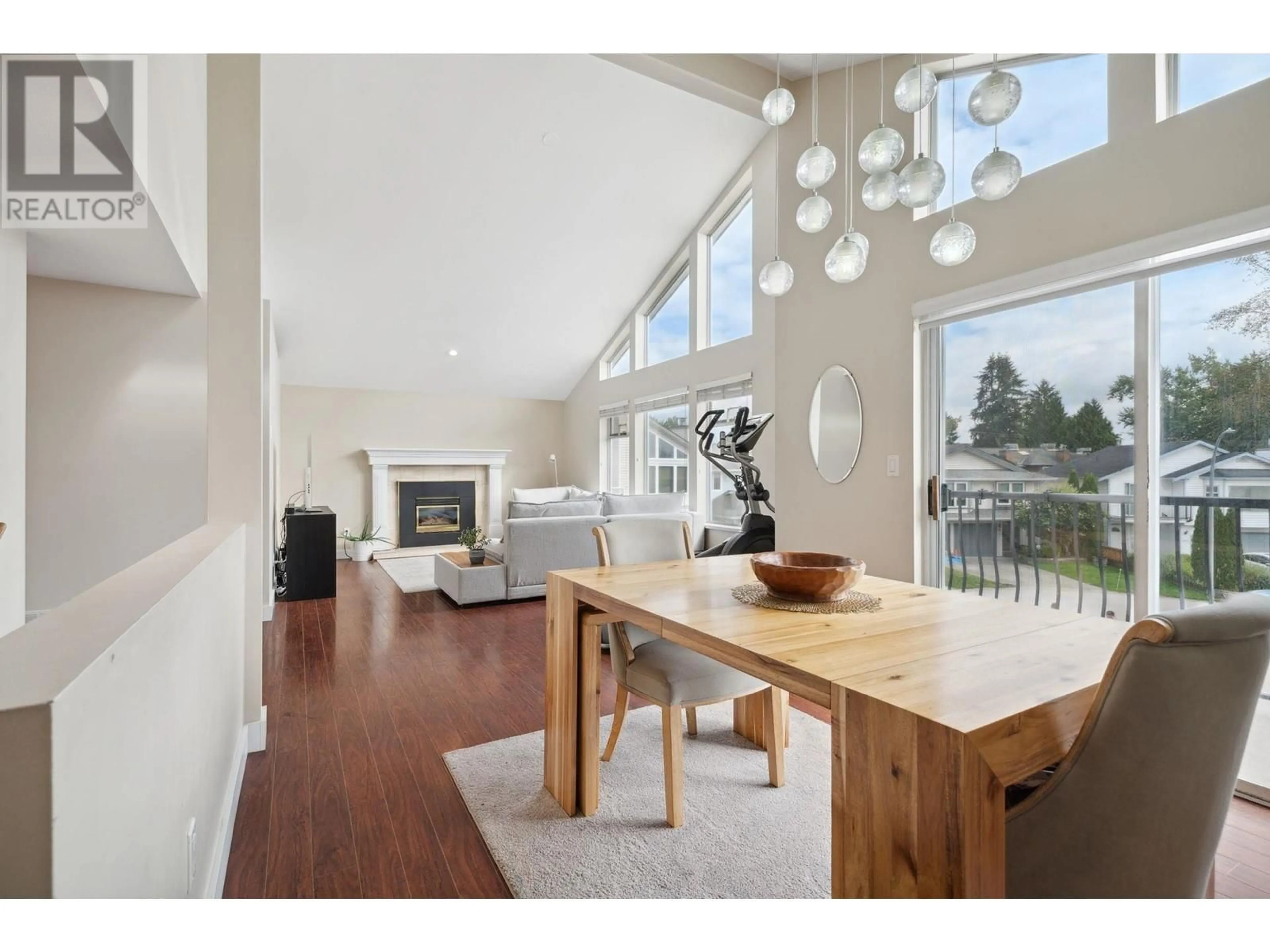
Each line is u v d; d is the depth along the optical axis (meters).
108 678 0.76
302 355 6.71
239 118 2.35
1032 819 0.99
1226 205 2.09
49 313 3.64
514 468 8.45
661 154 4.71
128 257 2.83
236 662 2.08
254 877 1.62
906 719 0.96
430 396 7.89
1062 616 1.56
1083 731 0.94
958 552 3.09
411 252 5.39
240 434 2.33
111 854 0.77
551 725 2.06
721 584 1.93
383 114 4.03
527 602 4.88
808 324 3.91
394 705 2.80
